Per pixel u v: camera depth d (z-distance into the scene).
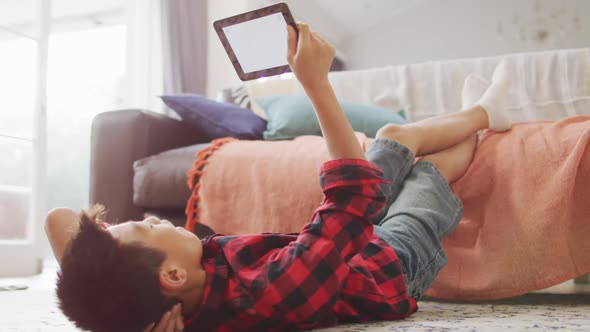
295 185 1.45
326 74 0.79
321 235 0.78
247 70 0.85
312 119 1.80
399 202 1.08
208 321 0.77
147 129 1.78
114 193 1.74
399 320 0.88
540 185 1.15
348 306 0.85
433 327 0.77
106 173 1.75
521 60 2.11
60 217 0.84
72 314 0.66
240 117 1.89
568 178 1.11
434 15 6.57
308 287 0.75
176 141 1.93
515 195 1.17
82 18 4.18
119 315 0.65
